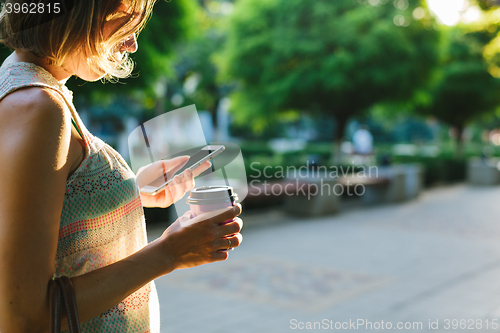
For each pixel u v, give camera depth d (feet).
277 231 24.50
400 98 42.29
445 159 54.95
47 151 2.43
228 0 71.67
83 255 2.90
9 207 2.34
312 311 12.76
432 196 41.98
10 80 2.59
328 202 29.76
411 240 22.65
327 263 18.11
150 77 24.95
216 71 69.82
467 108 59.16
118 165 3.05
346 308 13.05
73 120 2.78
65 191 2.76
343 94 40.27
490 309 13.03
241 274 16.37
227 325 11.68
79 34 2.73
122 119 57.57
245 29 44.14
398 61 39.09
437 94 58.03
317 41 39.09
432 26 40.50
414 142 141.08
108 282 2.66
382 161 37.47
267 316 12.34
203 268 17.08
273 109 44.34
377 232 24.53
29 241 2.35
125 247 3.10
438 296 14.19
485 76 56.85
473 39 57.82
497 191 46.39
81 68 2.97
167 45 25.27
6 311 2.37
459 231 25.14
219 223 3.10
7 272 2.32
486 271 17.12
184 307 12.96
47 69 2.88
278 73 42.70
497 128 141.79
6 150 2.38
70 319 2.48
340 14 40.29
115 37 2.93
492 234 24.41
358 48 38.29
